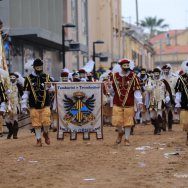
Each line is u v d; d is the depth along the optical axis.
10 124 26.33
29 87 21.98
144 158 18.17
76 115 23.91
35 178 14.74
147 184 13.72
